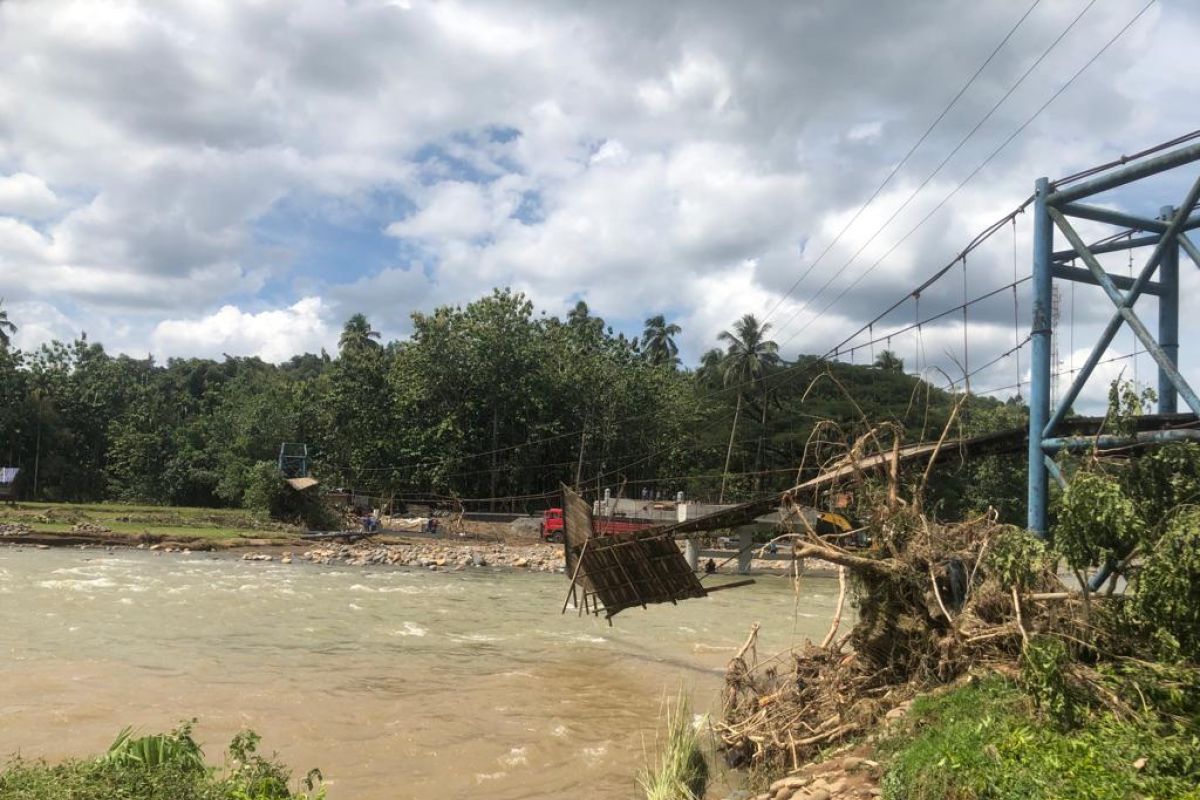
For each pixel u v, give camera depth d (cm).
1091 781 616
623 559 1381
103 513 5175
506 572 4031
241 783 675
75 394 7888
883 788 746
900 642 1137
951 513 4394
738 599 3266
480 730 1289
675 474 6788
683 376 7769
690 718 1290
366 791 1013
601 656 1961
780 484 5953
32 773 620
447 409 6550
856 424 1434
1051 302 1188
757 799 888
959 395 1449
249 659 1733
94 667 1565
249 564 3675
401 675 1667
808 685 1188
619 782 1065
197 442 7625
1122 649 893
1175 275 1220
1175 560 777
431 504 6531
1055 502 1078
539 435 6625
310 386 7706
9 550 3638
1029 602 988
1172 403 1205
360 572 3675
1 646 1698
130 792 605
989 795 637
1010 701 827
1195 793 588
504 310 6638
